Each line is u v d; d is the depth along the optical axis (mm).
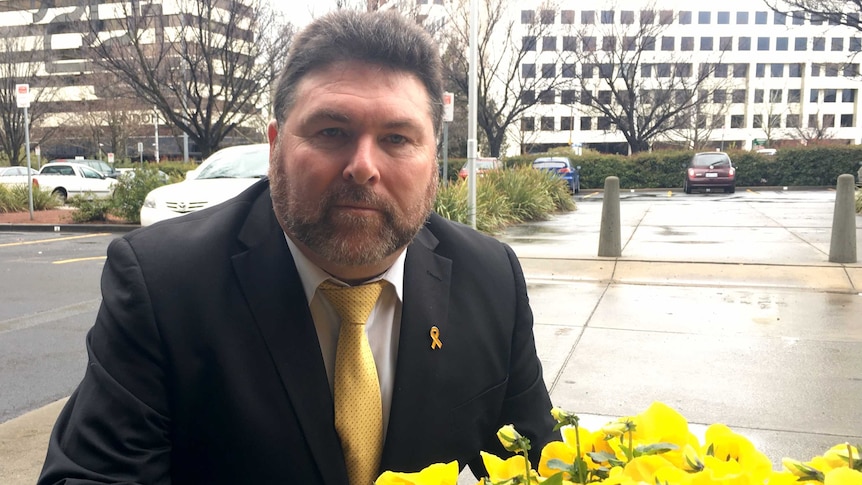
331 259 1220
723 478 835
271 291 1271
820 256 8227
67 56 36625
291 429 1235
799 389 3932
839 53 78312
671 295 6555
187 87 23719
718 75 59656
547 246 9586
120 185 14422
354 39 1187
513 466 1075
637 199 21172
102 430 1165
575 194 26359
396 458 1311
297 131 1212
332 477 1254
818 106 78625
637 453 977
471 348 1414
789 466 957
